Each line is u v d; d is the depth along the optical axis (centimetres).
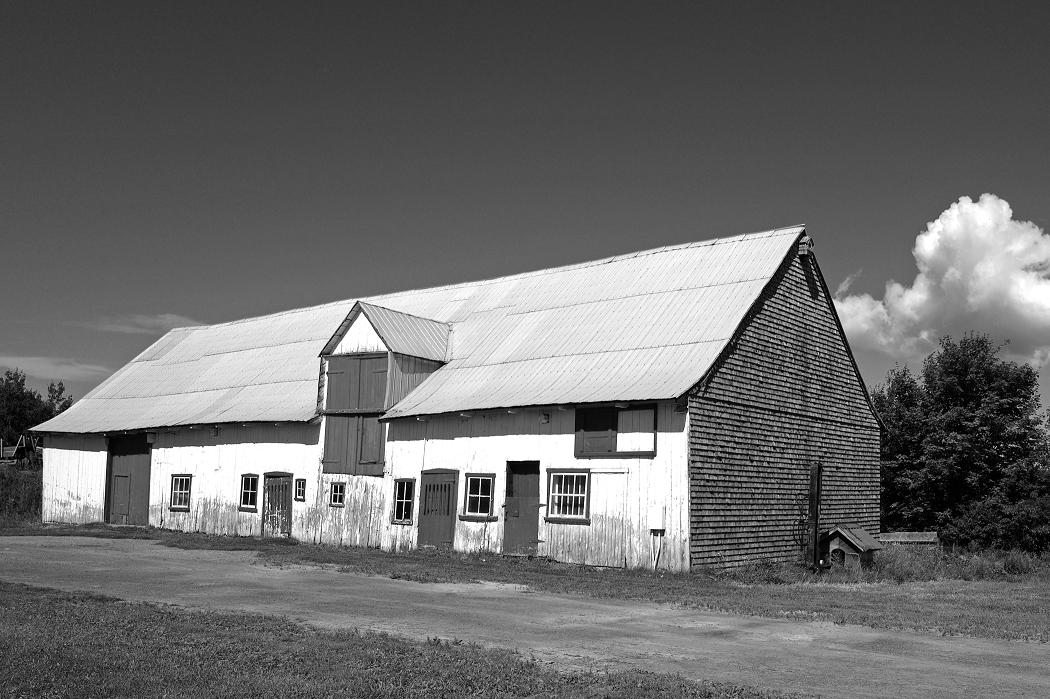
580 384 2794
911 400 4303
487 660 1173
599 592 1978
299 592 1830
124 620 1377
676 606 1788
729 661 1242
